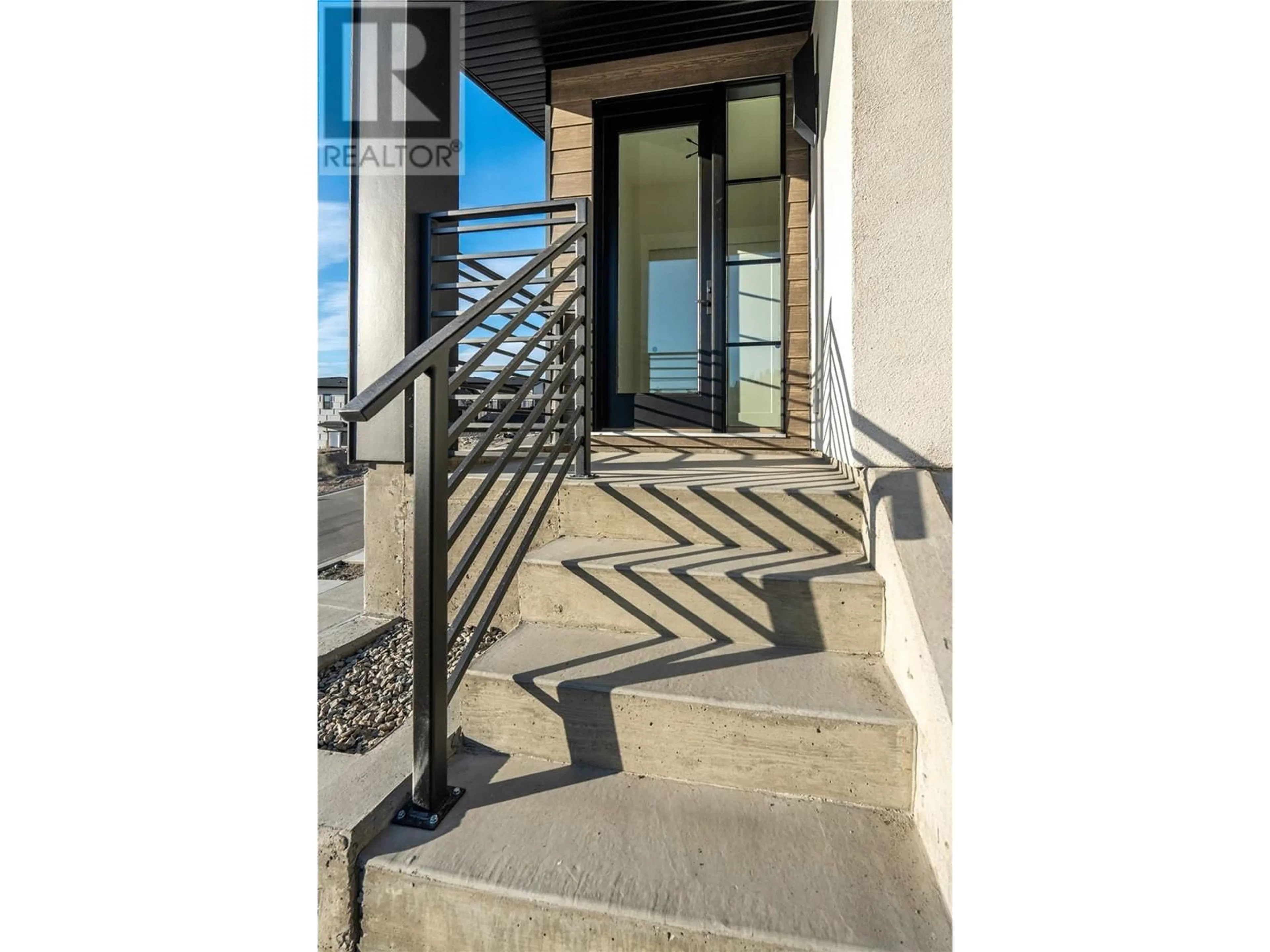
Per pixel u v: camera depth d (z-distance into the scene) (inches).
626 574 67.2
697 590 65.3
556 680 55.4
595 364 167.8
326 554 174.7
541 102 187.0
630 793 50.7
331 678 74.2
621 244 168.6
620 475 94.4
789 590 62.8
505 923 40.3
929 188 72.6
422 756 46.9
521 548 64.9
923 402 72.8
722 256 161.0
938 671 42.2
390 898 42.6
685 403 165.3
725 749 51.2
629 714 53.4
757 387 162.4
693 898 39.1
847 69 79.2
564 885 40.3
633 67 162.2
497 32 152.3
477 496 54.4
